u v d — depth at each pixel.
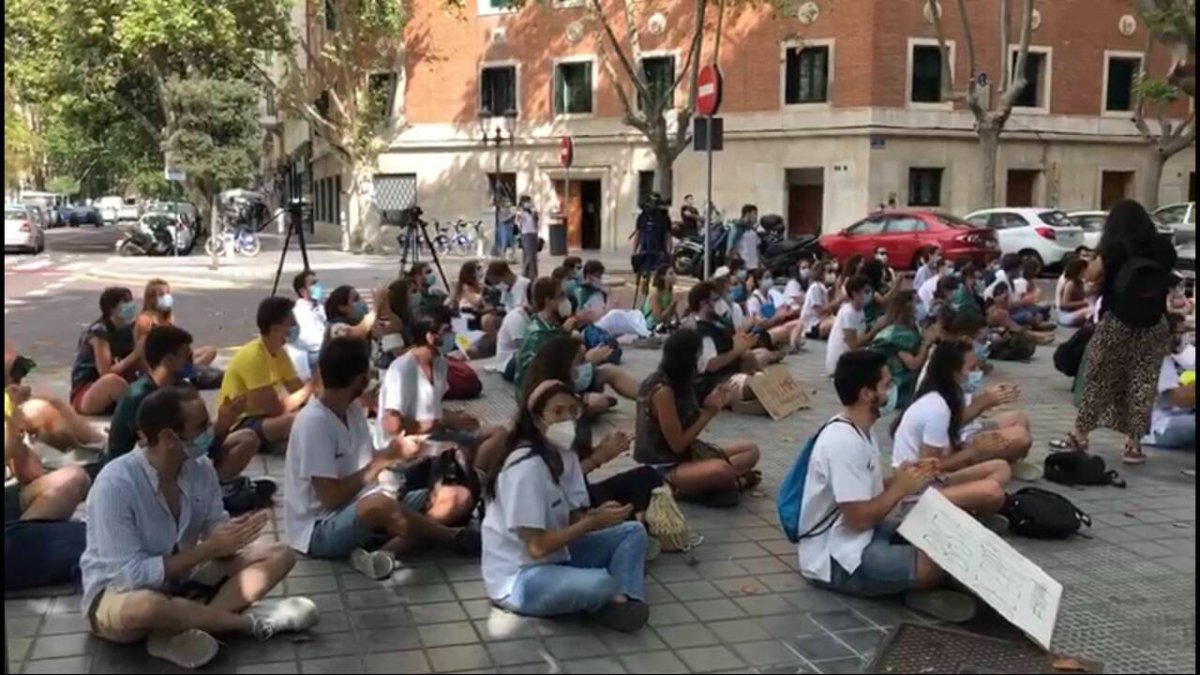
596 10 26.27
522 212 25.33
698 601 5.06
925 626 4.75
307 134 48.47
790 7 27.58
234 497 6.33
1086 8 33.66
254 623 4.53
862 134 31.27
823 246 24.81
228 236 31.56
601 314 12.78
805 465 5.34
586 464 5.50
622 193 35.50
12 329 15.09
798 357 12.83
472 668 4.32
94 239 45.72
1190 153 35.34
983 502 5.54
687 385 6.59
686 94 33.69
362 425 5.71
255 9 31.33
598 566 4.90
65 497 5.59
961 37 31.95
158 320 8.67
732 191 33.66
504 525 4.85
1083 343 9.50
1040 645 4.46
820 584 5.20
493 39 36.91
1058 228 24.61
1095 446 8.33
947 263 18.03
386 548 5.55
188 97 31.19
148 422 4.41
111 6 29.69
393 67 37.34
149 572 4.32
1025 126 33.19
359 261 29.94
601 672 4.29
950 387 5.99
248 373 7.61
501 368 11.12
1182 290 11.31
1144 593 5.23
